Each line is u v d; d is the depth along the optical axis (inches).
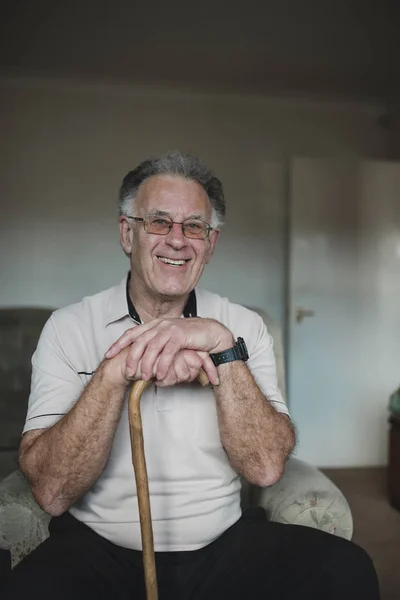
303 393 129.8
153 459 44.4
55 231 130.7
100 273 132.3
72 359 46.3
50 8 94.3
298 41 107.2
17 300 130.3
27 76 125.6
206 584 42.1
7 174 128.9
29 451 41.5
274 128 136.7
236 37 105.6
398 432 104.7
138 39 106.7
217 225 50.0
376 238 130.1
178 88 131.2
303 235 128.1
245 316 52.2
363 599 39.4
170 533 44.4
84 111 130.6
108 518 44.1
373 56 114.0
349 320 130.3
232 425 42.6
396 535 94.0
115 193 132.0
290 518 50.4
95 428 39.5
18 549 48.9
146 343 38.8
